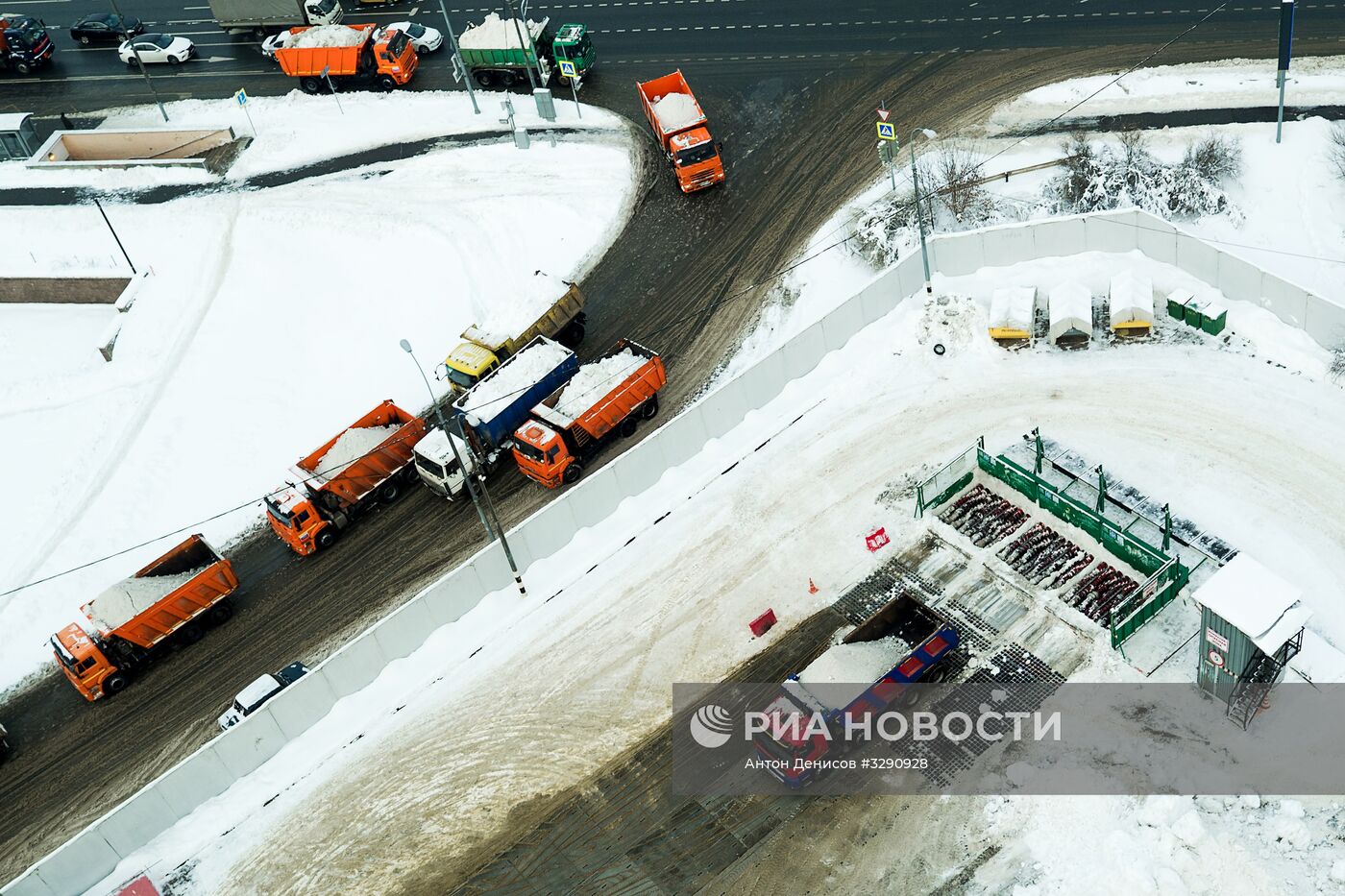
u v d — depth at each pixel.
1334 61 69.94
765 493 55.84
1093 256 62.28
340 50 81.31
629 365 59.28
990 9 79.19
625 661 50.88
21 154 83.81
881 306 61.72
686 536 54.81
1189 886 40.75
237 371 67.88
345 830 47.56
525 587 54.06
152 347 69.94
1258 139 66.19
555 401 58.81
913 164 58.88
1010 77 73.94
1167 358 57.78
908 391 58.81
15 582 59.50
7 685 55.66
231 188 78.44
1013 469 52.72
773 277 66.12
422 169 76.75
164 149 82.81
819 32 80.75
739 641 50.72
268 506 57.25
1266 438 53.69
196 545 55.69
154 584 54.78
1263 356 56.88
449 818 47.22
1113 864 41.56
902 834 43.84
